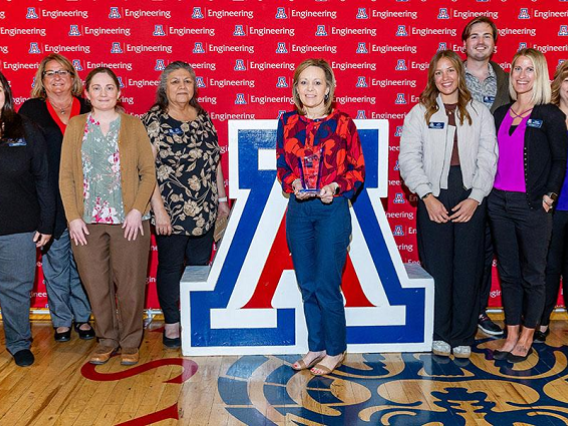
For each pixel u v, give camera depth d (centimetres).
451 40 447
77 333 424
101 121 347
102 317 367
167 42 441
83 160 345
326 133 331
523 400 321
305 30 444
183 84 373
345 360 375
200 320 380
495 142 359
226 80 446
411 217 462
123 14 438
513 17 446
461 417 303
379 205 377
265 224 376
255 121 370
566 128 356
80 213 349
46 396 327
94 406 315
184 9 439
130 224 346
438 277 373
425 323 384
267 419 301
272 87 447
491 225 374
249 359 377
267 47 444
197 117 387
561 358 377
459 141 357
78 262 357
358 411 309
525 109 360
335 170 330
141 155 354
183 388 336
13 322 366
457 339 379
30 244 356
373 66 448
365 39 446
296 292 380
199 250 413
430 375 352
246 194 374
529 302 372
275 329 382
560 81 373
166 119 376
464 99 358
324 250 332
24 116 349
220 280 378
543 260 365
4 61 441
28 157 344
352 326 383
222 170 454
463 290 370
